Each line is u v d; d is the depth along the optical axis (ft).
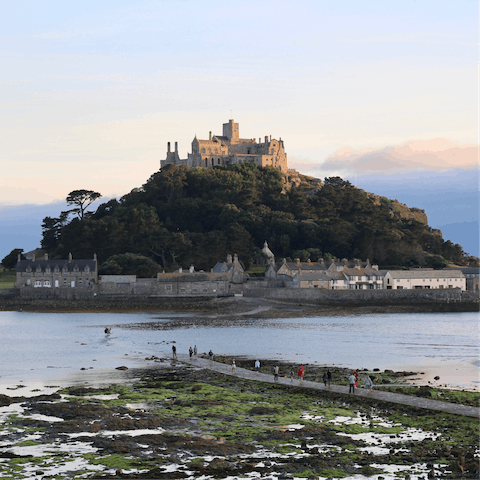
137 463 151.84
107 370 278.87
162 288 639.76
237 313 558.15
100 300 624.59
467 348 344.90
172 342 376.68
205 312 572.10
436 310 583.58
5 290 650.84
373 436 173.27
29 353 331.98
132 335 412.77
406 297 599.16
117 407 205.57
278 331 428.97
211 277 650.02
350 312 560.20
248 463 152.15
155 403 212.23
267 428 181.06
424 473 144.77
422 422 186.29
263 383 244.63
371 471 146.20
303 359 309.63
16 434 174.60
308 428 178.81
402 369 279.08
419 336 397.60
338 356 318.24
